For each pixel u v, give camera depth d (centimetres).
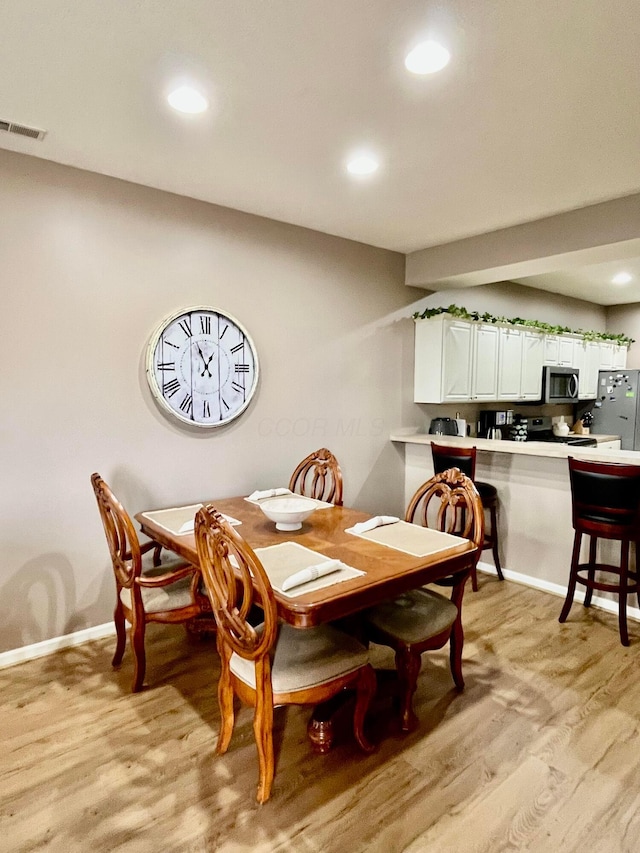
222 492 344
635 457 321
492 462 396
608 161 261
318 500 328
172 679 256
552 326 574
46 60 181
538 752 205
